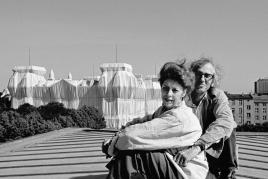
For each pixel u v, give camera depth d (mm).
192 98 4871
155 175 3570
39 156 10828
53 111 55250
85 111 57906
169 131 3590
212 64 4832
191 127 3654
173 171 3602
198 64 4781
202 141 3893
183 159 3645
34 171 8648
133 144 3559
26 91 80062
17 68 84062
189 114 3736
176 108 3781
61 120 37000
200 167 3836
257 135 16922
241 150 11617
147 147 3557
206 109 4738
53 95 79312
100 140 14203
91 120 54781
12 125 25000
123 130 3684
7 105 87500
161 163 3582
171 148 3666
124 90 74812
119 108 74562
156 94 84625
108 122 74188
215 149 4488
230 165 5137
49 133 16969
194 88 4812
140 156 3604
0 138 24594
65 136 16234
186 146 3701
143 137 3580
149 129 3584
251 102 117875
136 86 77125
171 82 3859
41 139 14906
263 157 10289
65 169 8656
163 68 3969
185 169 3723
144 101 82312
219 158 5141
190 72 4156
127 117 75375
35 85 81062
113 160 3742
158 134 3576
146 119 4266
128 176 3520
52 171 8516
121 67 77688
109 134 16906
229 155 5082
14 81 82500
